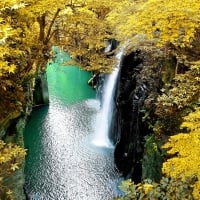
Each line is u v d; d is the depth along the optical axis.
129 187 5.51
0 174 7.56
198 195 5.04
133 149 12.64
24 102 10.91
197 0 7.73
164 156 9.42
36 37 10.02
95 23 10.60
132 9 9.98
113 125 15.80
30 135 16.58
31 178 13.40
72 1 9.57
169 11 7.72
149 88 11.54
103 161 14.45
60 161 14.52
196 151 5.48
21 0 7.74
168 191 5.28
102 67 11.08
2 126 9.62
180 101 8.80
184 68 10.25
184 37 8.14
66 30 10.75
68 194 12.62
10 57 8.37
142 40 10.59
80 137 16.50
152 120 10.82
